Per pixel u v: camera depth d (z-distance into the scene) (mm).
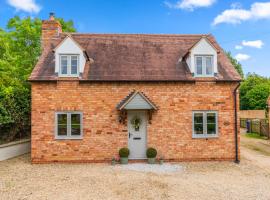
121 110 13188
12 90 14531
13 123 15055
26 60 21281
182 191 8547
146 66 14148
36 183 9414
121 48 15500
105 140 13156
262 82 47188
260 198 7930
